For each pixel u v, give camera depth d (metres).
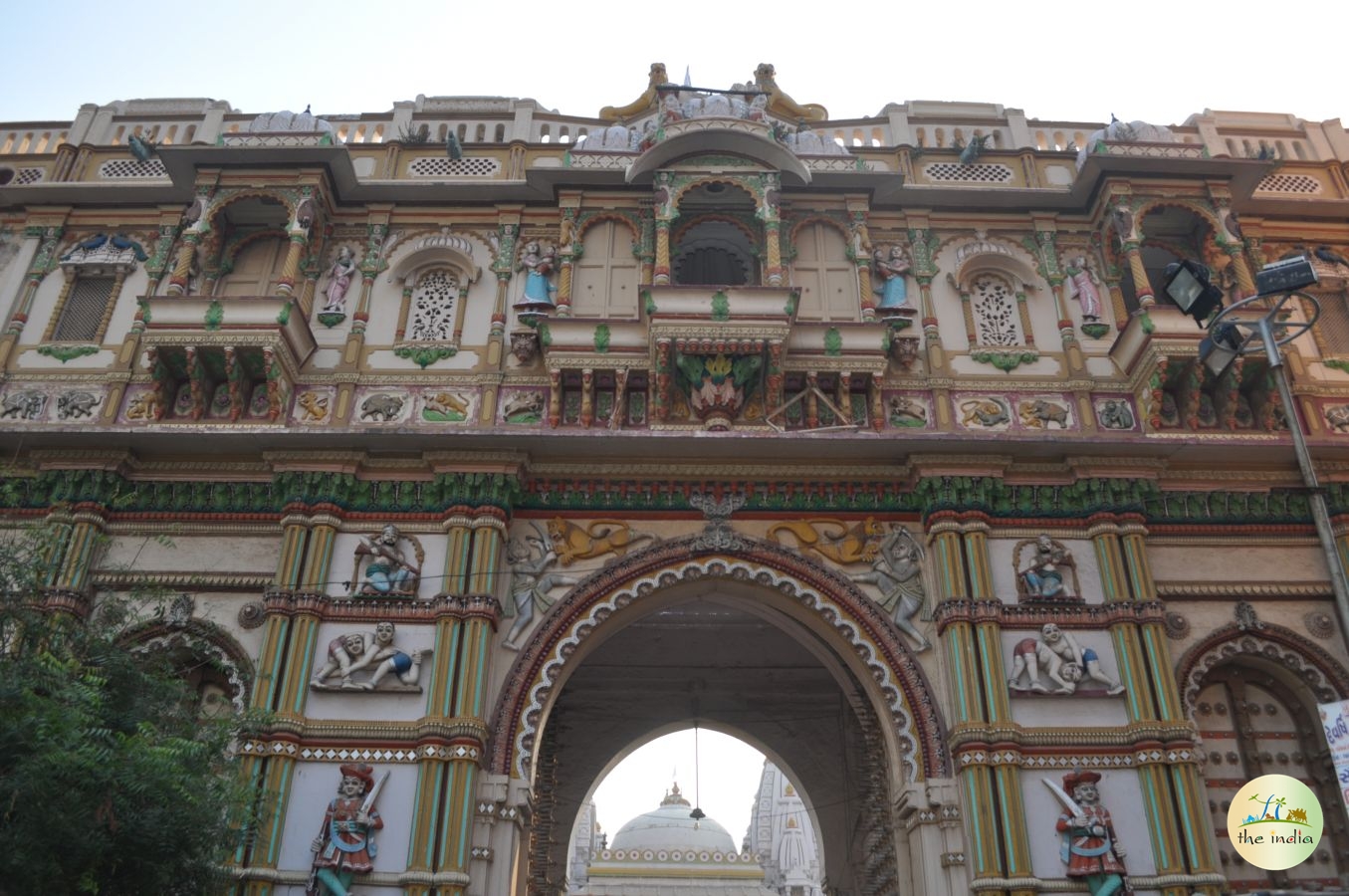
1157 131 18.94
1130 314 17.94
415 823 13.54
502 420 16.66
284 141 17.86
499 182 18.50
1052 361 17.53
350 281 18.06
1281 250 18.91
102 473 15.81
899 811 14.85
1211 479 16.45
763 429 16.22
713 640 21.28
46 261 18.28
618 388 16.58
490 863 13.87
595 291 17.92
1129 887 13.31
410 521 15.88
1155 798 13.79
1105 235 18.39
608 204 18.56
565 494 16.44
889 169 19.31
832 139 19.33
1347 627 11.20
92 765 9.16
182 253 17.28
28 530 12.14
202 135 19.70
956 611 15.05
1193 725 14.39
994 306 18.33
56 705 9.48
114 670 11.41
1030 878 13.35
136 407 16.61
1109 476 16.12
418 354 17.31
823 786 21.52
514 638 15.25
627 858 36.09
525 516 16.28
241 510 16.02
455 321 17.73
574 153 18.52
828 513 16.45
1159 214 18.52
